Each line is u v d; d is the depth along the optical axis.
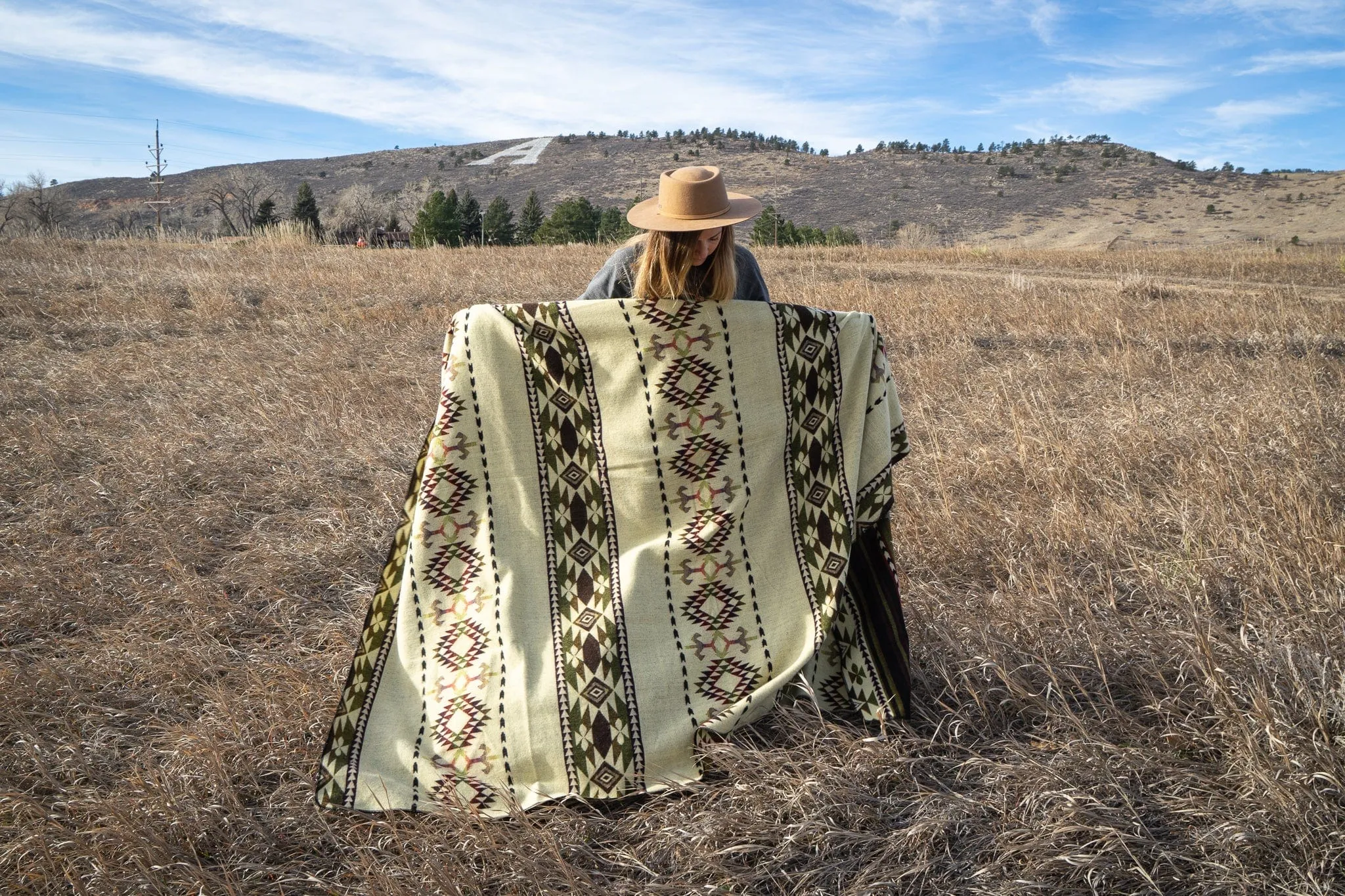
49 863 2.30
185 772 2.65
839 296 12.72
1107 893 2.20
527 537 2.90
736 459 2.92
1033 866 2.26
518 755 2.68
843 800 2.53
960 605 3.60
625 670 2.76
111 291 11.98
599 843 2.50
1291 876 2.17
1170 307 11.08
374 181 194.12
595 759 2.66
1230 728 2.61
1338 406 5.84
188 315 11.15
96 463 5.61
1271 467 4.77
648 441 2.89
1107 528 4.18
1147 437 5.41
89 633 3.60
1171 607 3.50
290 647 3.49
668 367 2.88
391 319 11.12
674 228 2.70
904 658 2.90
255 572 4.10
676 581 2.90
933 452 5.67
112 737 2.93
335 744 2.70
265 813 2.58
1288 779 2.37
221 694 2.98
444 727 2.74
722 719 2.79
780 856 2.37
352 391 7.43
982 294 13.02
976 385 7.62
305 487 5.22
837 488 2.97
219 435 6.21
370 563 4.31
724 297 2.89
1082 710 2.88
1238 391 6.71
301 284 13.69
